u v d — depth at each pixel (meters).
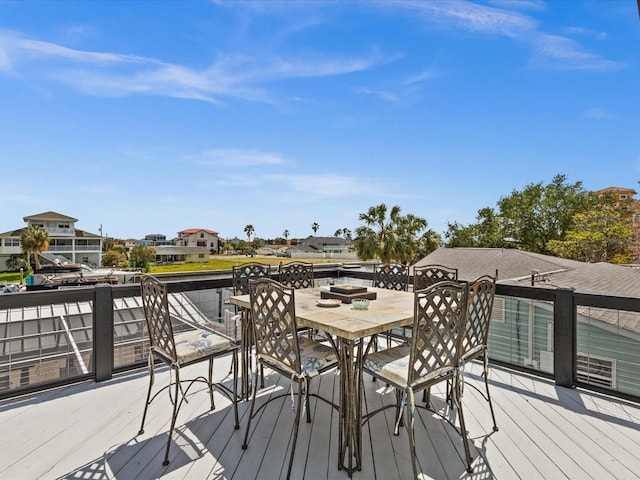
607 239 17.16
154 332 2.26
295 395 2.72
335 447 2.04
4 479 1.73
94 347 2.92
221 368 3.29
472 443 2.07
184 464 1.87
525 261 12.54
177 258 34.72
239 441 2.09
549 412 2.43
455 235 27.91
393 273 3.88
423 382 1.87
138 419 2.34
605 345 3.43
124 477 1.76
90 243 34.81
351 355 1.85
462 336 1.97
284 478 1.75
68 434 2.15
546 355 3.44
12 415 2.38
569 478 1.75
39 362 2.81
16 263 31.02
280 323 2.00
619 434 2.15
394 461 1.90
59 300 2.69
